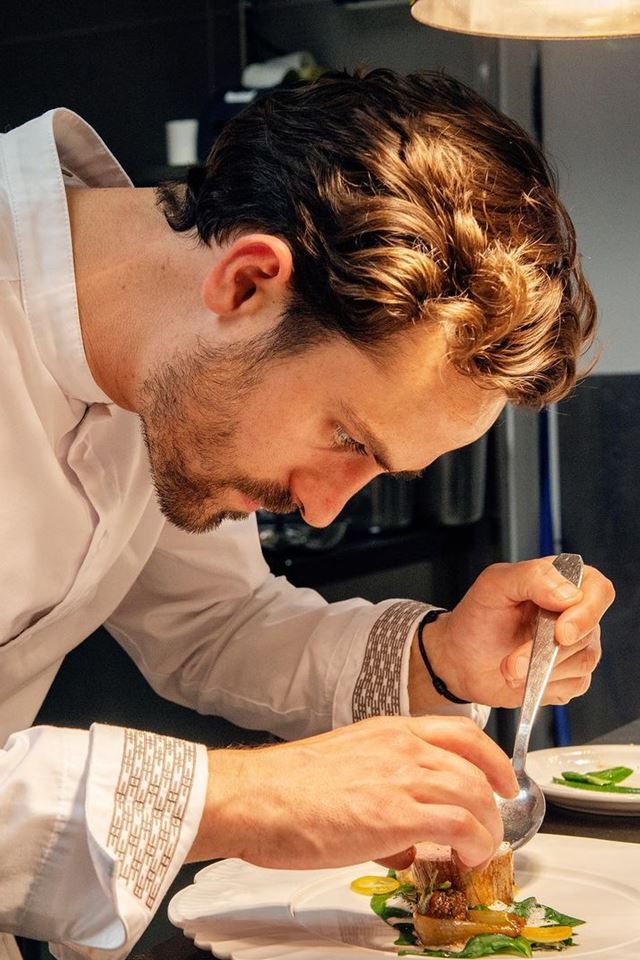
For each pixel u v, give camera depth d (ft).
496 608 3.79
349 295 2.73
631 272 8.41
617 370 8.48
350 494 3.12
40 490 3.52
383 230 2.73
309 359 2.89
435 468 8.77
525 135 3.01
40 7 9.92
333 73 3.12
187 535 4.24
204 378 3.07
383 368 2.81
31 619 3.76
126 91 9.90
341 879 3.28
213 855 2.76
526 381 2.85
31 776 2.69
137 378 3.34
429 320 2.74
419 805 2.78
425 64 9.01
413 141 2.84
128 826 2.64
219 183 3.06
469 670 3.89
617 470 8.54
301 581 7.36
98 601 4.10
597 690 8.65
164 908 5.40
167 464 3.25
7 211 3.38
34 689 4.00
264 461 3.09
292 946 2.84
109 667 6.47
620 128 8.37
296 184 2.87
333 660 4.09
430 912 2.93
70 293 3.35
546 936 2.91
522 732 3.58
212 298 2.97
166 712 6.54
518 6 3.47
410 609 4.09
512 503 8.75
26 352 3.39
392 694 3.94
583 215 8.54
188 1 9.71
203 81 9.75
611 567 8.59
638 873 3.26
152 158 9.89
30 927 2.69
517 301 2.71
